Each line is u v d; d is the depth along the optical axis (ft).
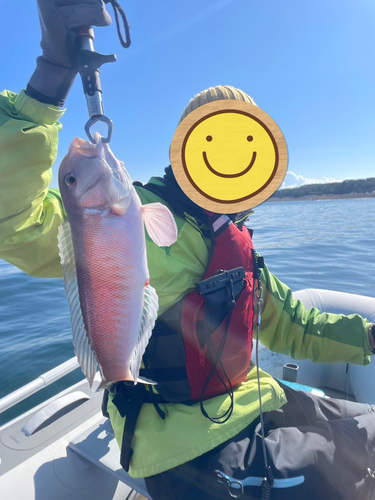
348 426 4.13
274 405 4.24
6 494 4.72
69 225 3.13
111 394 4.36
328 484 3.54
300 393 4.80
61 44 2.98
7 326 13.78
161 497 3.55
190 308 3.73
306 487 3.43
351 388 7.52
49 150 3.21
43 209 3.49
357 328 4.97
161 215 3.39
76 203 3.03
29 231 3.29
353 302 8.61
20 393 6.00
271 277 5.15
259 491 3.40
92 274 3.08
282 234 37.68
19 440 5.64
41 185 3.22
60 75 3.13
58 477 5.02
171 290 3.77
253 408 3.95
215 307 3.69
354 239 31.91
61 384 9.88
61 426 5.97
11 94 3.48
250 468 3.52
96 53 2.88
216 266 3.95
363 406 4.93
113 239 3.09
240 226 4.70
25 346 11.96
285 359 7.94
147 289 3.31
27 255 3.36
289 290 5.30
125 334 3.17
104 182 3.04
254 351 7.52
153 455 3.50
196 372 3.75
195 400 3.80
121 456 3.67
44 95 3.16
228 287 3.77
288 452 3.63
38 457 5.32
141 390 3.88
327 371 7.91
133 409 3.75
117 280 3.12
